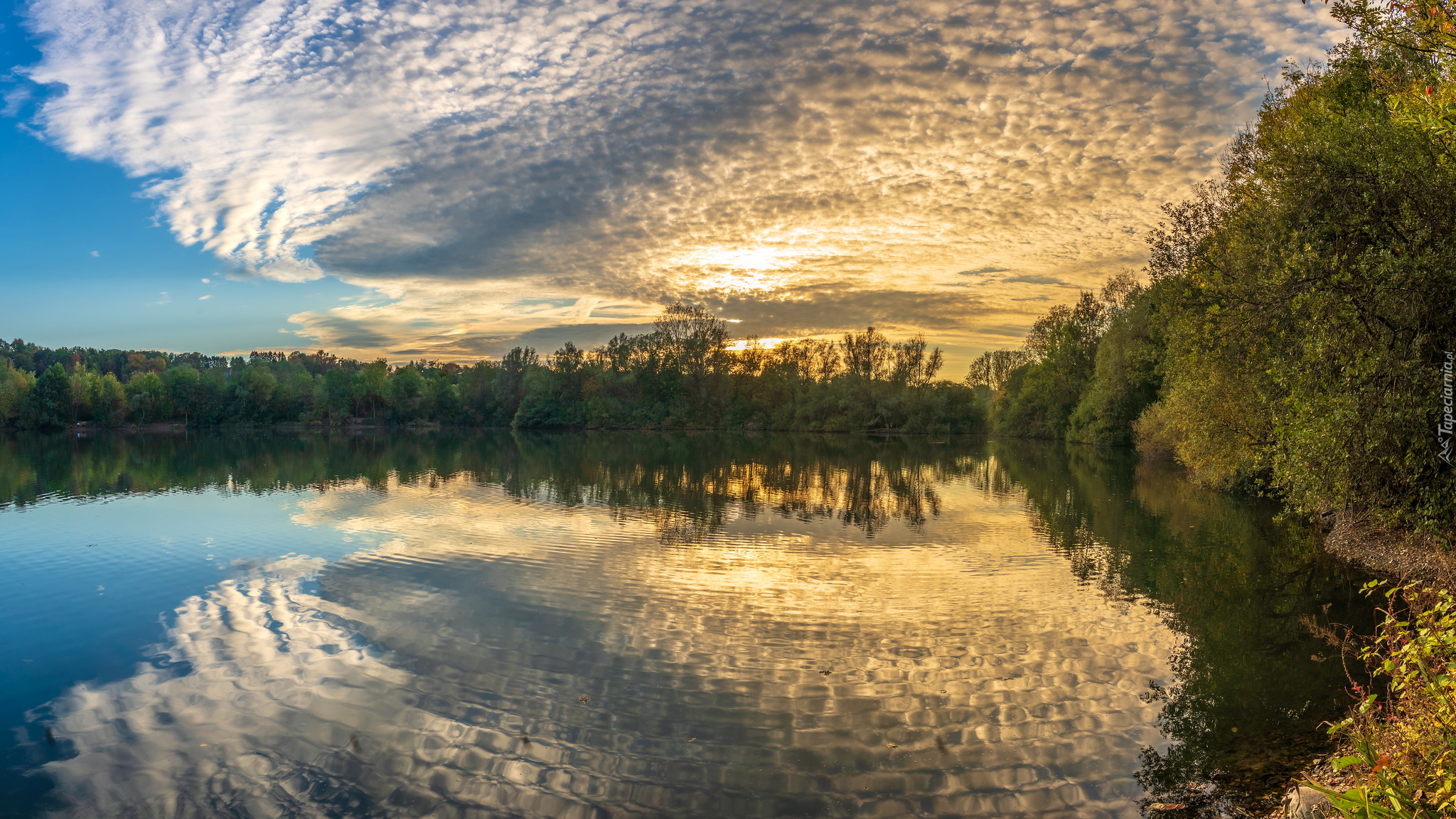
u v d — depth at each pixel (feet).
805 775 26.61
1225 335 65.67
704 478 130.31
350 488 111.04
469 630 42.27
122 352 544.62
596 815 24.17
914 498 103.81
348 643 40.11
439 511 87.35
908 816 24.11
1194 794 24.98
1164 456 161.17
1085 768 27.04
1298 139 57.26
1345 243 45.39
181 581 53.26
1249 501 98.32
